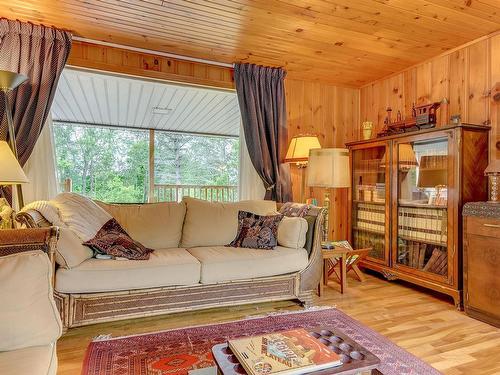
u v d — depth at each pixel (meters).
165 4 2.40
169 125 5.90
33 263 1.19
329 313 2.50
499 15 2.54
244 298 2.51
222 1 2.35
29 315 1.11
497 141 2.79
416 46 3.10
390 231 3.33
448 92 3.21
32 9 2.49
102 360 1.80
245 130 3.56
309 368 1.07
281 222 2.88
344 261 3.00
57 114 5.15
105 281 2.12
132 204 2.96
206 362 1.79
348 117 4.25
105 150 6.93
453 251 2.67
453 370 1.74
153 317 2.43
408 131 3.27
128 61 3.22
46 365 1.01
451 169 2.70
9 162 2.17
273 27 2.75
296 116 3.95
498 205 2.29
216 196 5.91
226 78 3.61
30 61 2.75
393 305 2.69
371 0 2.33
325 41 3.01
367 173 3.73
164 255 2.47
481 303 2.38
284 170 3.71
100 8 2.47
